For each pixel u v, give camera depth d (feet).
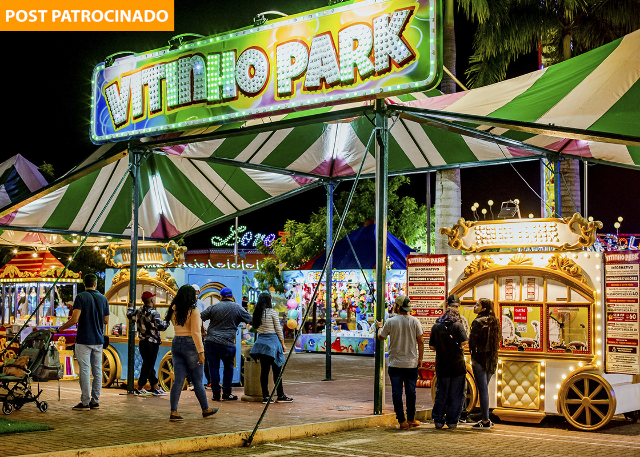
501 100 36.99
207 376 41.47
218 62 34.27
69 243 65.26
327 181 53.06
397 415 30.04
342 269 75.97
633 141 30.25
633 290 30.42
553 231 33.50
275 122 33.73
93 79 39.14
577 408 31.81
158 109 36.22
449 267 37.65
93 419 27.86
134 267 38.50
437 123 37.27
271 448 24.82
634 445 26.68
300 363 62.85
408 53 28.76
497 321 30.99
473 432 29.53
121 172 50.39
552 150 46.60
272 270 94.12
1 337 54.70
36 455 20.24
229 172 52.16
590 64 34.40
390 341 30.40
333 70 30.60
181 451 23.57
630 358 30.25
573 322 32.27
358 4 30.17
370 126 46.62
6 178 46.37
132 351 37.70
